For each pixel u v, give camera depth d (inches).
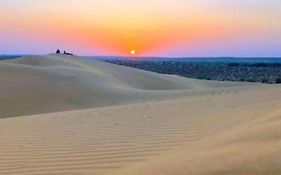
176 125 367.2
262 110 411.2
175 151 242.5
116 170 224.1
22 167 254.8
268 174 145.5
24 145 323.3
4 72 1234.0
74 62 1927.9
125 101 1013.8
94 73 1455.5
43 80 1170.6
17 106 1012.5
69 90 1106.1
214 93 891.4
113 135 338.6
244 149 185.0
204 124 360.8
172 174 169.3
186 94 993.5
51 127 415.2
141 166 206.1
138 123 396.8
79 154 274.4
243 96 607.2
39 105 1023.0
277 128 214.7
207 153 195.0
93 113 515.2
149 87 1752.0
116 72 1841.8
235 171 154.3
